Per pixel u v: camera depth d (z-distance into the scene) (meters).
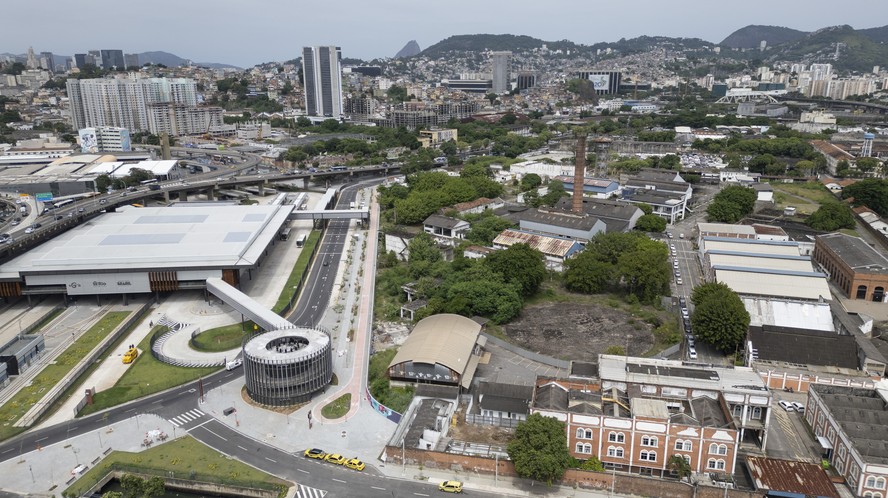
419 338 198.62
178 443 159.12
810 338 192.38
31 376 194.12
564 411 146.12
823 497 131.00
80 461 151.62
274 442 159.62
